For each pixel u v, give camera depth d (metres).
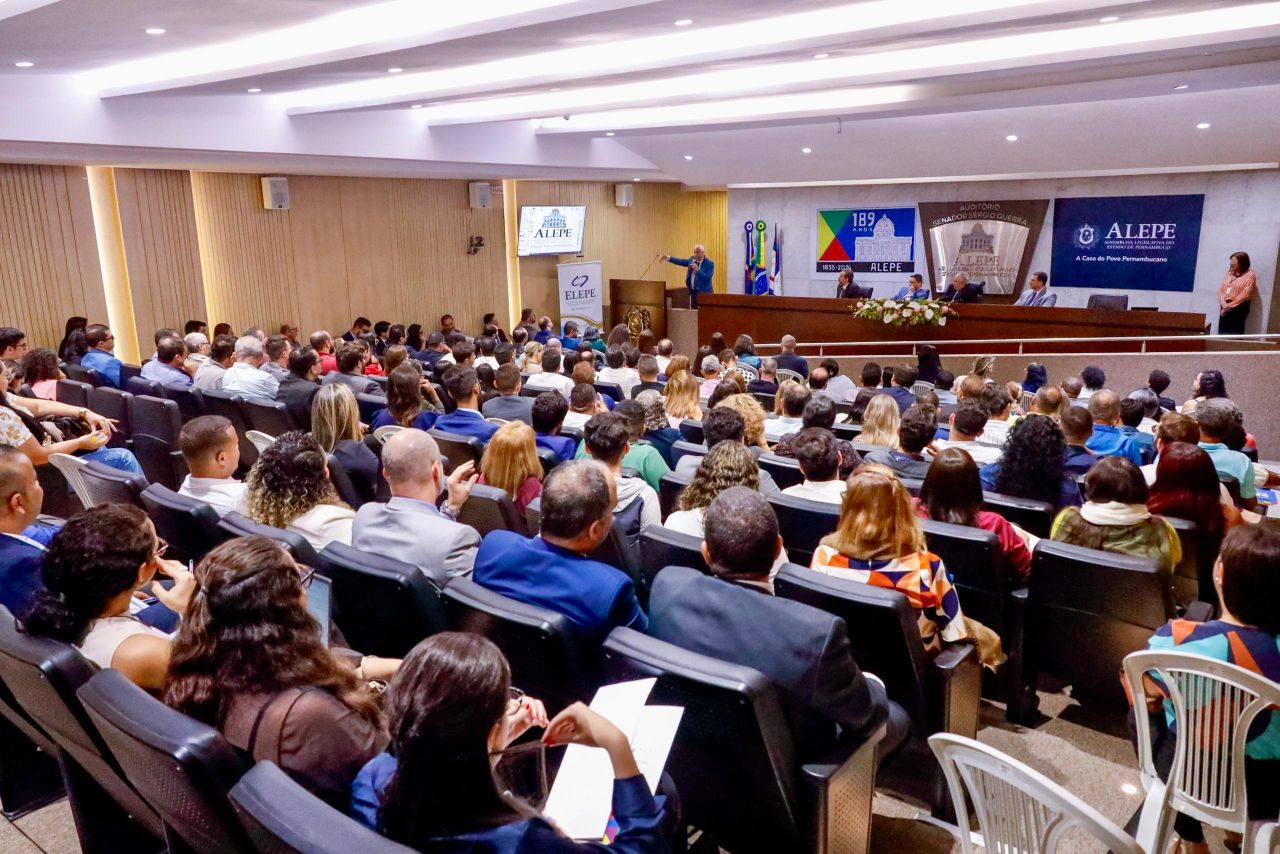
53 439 4.52
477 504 3.45
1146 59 6.88
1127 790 2.89
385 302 13.41
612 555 3.27
